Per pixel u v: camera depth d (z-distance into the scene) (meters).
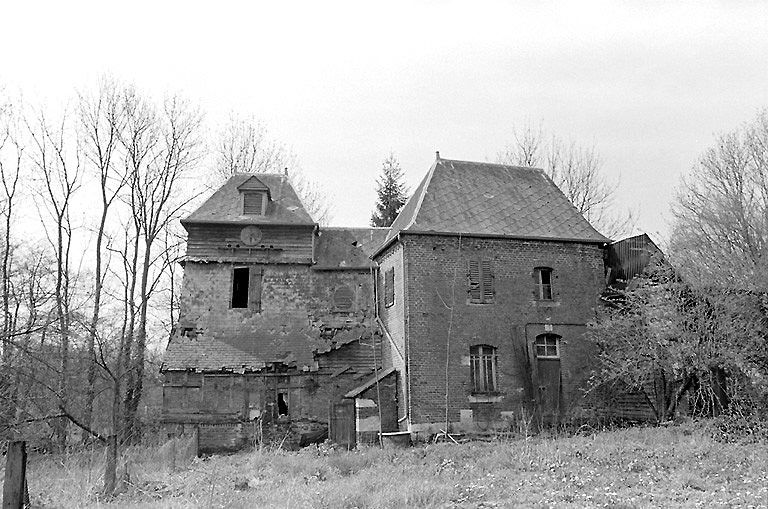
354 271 26.25
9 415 20.69
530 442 18.12
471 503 11.07
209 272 25.38
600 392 22.41
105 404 27.23
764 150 27.92
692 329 18.86
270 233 26.28
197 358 23.50
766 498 10.45
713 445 15.69
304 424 23.28
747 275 19.52
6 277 22.41
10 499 8.40
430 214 23.02
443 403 20.97
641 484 12.16
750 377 18.70
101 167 30.55
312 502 11.50
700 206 28.02
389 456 17.17
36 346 21.45
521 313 22.52
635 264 23.02
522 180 26.28
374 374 23.97
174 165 32.78
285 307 25.38
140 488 14.80
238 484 14.23
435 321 21.64
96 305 22.19
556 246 23.55
